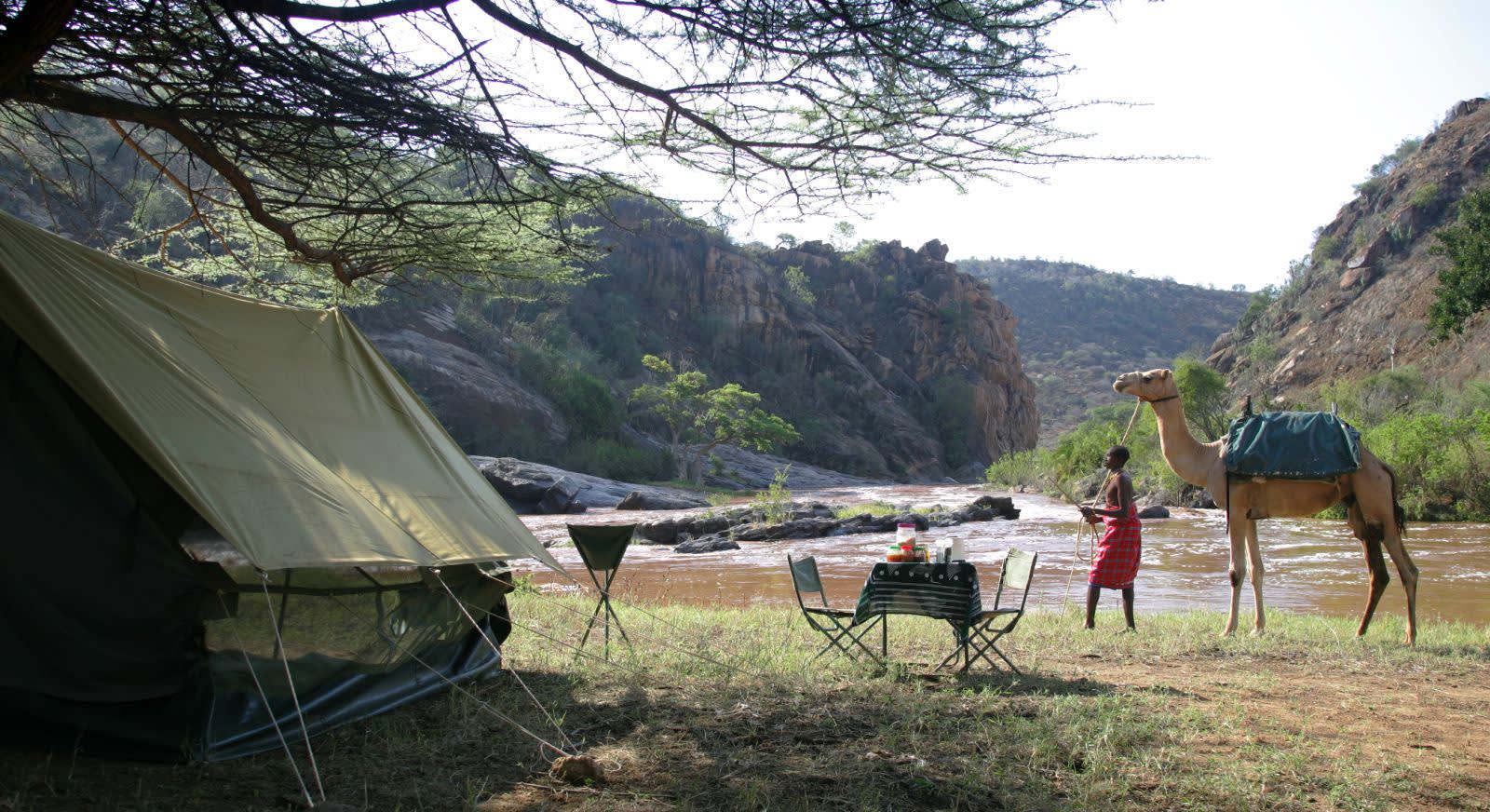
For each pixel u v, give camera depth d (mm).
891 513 29312
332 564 4559
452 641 6074
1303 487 8336
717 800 3945
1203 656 7375
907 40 4477
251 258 7742
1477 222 42656
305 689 4871
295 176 5953
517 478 36469
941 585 6305
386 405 6395
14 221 4512
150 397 4516
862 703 5441
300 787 4016
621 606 10039
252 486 4602
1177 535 22406
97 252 4902
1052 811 3807
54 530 4141
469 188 6109
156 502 4316
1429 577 14266
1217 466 8586
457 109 5172
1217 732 4945
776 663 6543
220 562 4395
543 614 8891
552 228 6992
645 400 70875
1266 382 74625
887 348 109562
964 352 110938
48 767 4074
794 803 3887
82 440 4262
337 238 6914
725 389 64688
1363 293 75875
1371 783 4156
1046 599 12312
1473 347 52031
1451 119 90312
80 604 4156
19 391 4191
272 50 4613
